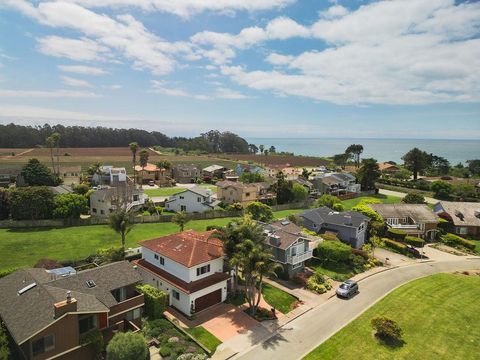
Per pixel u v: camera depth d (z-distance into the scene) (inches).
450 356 1085.1
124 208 2684.5
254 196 3299.7
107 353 908.0
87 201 2743.6
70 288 1053.2
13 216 2404.0
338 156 6806.1
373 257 1987.0
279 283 1598.2
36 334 834.8
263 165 6520.7
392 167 5974.4
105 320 1016.9
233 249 1327.5
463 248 2319.1
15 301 984.3
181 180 4685.0
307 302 1425.9
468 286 1616.6
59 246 1948.8
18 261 1696.6
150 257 1483.8
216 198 3425.2
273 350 1072.8
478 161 6432.1
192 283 1295.5
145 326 1141.1
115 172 4047.7
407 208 2630.4
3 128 7751.0
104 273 1163.3
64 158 6092.5
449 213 2701.8
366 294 1517.0
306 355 1054.4
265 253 1256.2
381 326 1162.0
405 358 1066.1
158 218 2628.0
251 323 1229.7
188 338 1100.5
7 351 868.6
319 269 1791.3
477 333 1218.0
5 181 3742.6
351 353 1077.8
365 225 2292.1
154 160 6683.1
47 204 2431.1
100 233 2234.3
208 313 1284.4
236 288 1487.5
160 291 1261.1
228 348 1072.8
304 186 3735.2
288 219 2308.1
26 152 6668.3
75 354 924.6
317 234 2206.0
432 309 1373.0
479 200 3705.7
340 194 3996.1
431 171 6087.6
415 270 1854.1
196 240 1464.1
